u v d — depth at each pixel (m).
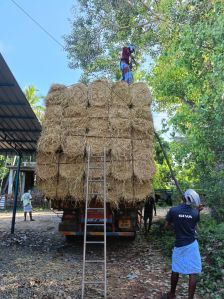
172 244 8.89
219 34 7.55
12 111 11.23
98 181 8.46
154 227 12.25
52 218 17.53
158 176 12.33
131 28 18.92
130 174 8.46
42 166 8.69
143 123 8.84
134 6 18.62
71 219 9.18
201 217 12.38
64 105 9.16
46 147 8.66
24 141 13.98
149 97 9.24
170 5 12.88
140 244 10.02
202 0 11.29
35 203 26.11
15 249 9.52
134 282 6.55
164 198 13.95
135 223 9.25
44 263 7.92
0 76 9.21
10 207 26.70
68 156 8.63
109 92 9.23
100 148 8.62
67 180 8.53
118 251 9.27
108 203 8.62
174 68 11.19
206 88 9.35
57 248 9.69
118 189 8.45
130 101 9.20
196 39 8.31
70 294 5.82
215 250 7.59
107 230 9.13
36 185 8.77
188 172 11.68
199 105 8.83
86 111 9.04
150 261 8.13
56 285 6.25
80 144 8.62
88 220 8.95
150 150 8.77
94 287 6.21
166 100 13.18
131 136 8.83
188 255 5.35
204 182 10.32
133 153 8.62
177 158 11.16
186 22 12.02
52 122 8.97
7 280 6.50
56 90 9.38
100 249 9.52
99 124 8.88
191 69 8.98
